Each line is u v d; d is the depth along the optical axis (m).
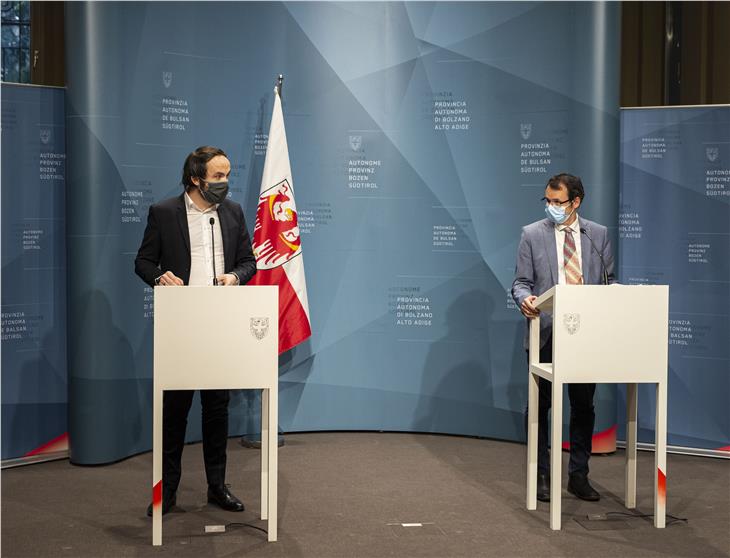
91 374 4.30
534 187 4.77
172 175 4.57
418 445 4.75
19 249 4.29
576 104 4.62
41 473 4.18
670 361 4.64
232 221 3.55
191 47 4.64
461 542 3.14
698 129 4.54
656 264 4.64
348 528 3.30
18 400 4.34
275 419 3.12
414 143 4.95
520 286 3.74
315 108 4.94
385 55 4.94
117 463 4.38
